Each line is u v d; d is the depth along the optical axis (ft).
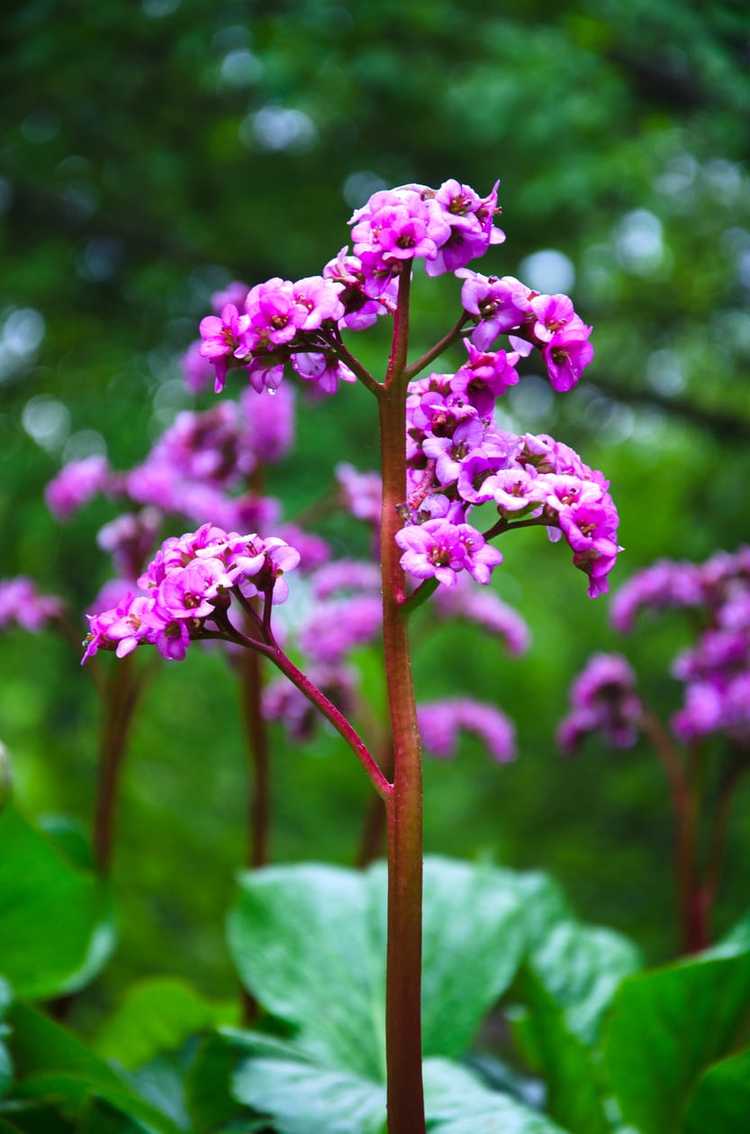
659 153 19.11
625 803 20.98
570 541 4.12
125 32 16.70
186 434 8.13
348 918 7.18
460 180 21.33
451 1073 5.86
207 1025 7.73
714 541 22.81
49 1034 6.17
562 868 20.98
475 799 24.45
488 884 7.23
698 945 8.27
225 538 4.38
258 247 22.13
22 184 20.35
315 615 9.18
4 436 21.26
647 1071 6.52
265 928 7.09
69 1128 5.90
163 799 20.08
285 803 24.25
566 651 27.20
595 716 8.70
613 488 25.03
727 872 19.69
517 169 20.54
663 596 8.86
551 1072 6.64
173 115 19.86
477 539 4.14
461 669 28.07
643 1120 6.60
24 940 7.46
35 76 17.61
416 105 19.65
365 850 8.71
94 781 18.34
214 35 17.07
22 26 15.67
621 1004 6.40
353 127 20.94
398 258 4.17
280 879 7.34
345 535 18.28
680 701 21.81
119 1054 8.14
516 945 6.93
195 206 21.85
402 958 4.25
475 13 17.94
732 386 24.88
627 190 18.86
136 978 15.65
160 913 17.34
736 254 23.27
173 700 22.54
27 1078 6.11
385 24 17.46
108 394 21.29
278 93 16.80
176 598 4.17
